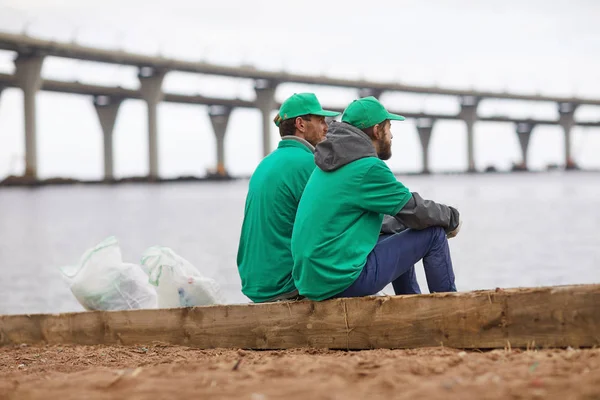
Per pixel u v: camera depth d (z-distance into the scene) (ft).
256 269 24.68
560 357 16.11
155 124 555.69
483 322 19.45
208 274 65.98
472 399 12.85
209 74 555.28
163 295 28.68
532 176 638.53
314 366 16.19
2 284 64.34
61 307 51.60
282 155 24.80
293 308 23.03
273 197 24.34
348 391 13.83
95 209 239.91
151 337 27.02
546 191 268.00
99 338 28.53
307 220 21.84
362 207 21.54
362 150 21.63
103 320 28.35
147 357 23.91
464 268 65.16
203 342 25.49
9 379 18.26
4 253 98.22
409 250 21.84
